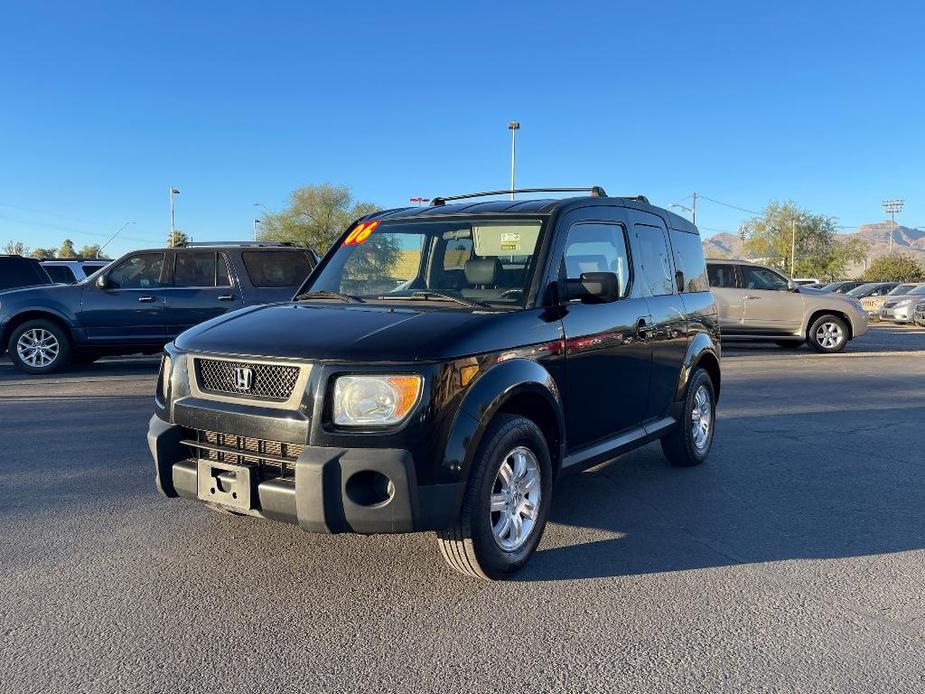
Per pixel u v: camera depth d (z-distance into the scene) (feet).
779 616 11.75
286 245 40.24
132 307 37.65
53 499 17.04
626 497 17.95
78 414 26.94
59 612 11.55
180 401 12.52
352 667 10.07
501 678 9.85
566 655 10.45
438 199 18.56
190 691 9.45
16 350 37.47
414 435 11.09
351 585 12.64
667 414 19.07
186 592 12.30
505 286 14.25
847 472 20.44
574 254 15.21
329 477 10.94
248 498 11.63
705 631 11.21
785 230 254.47
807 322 52.95
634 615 11.71
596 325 15.26
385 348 11.40
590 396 15.21
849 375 40.70
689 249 21.07
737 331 53.21
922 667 10.21
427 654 10.42
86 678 9.71
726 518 16.51
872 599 12.42
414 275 15.57
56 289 37.55
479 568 12.36
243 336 12.41
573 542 14.90
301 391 11.26
